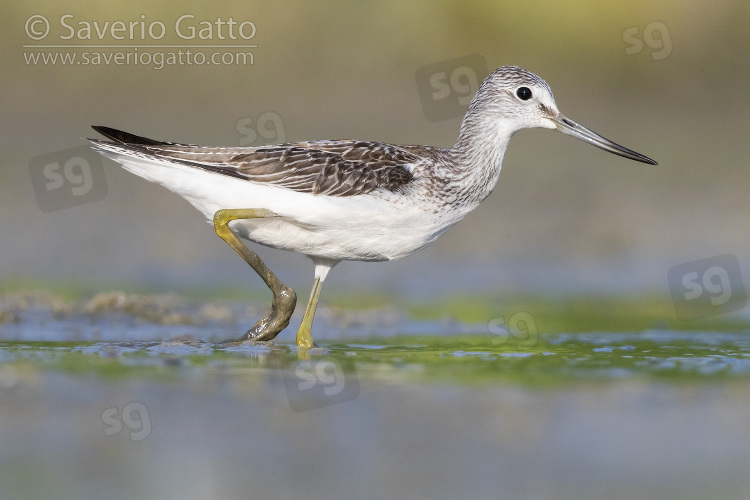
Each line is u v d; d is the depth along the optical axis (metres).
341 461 8.11
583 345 12.73
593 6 27.33
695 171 23.25
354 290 17.16
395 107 24.30
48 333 13.00
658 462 8.17
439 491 7.57
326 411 9.24
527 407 9.46
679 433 8.84
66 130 22.06
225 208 11.80
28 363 10.66
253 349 11.87
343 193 11.66
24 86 22.92
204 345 12.06
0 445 8.23
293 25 25.38
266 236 12.06
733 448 8.49
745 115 26.00
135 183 20.64
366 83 24.92
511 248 19.86
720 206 21.94
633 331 13.97
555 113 13.07
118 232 19.14
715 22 27.94
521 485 7.70
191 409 9.19
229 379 10.13
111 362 10.80
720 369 11.10
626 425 9.02
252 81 24.23
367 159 11.91
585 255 19.77
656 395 9.91
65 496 7.33
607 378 10.56
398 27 26.16
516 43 26.69
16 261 17.50
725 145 24.61
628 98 26.28
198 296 16.06
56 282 16.55
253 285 17.12
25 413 8.96
